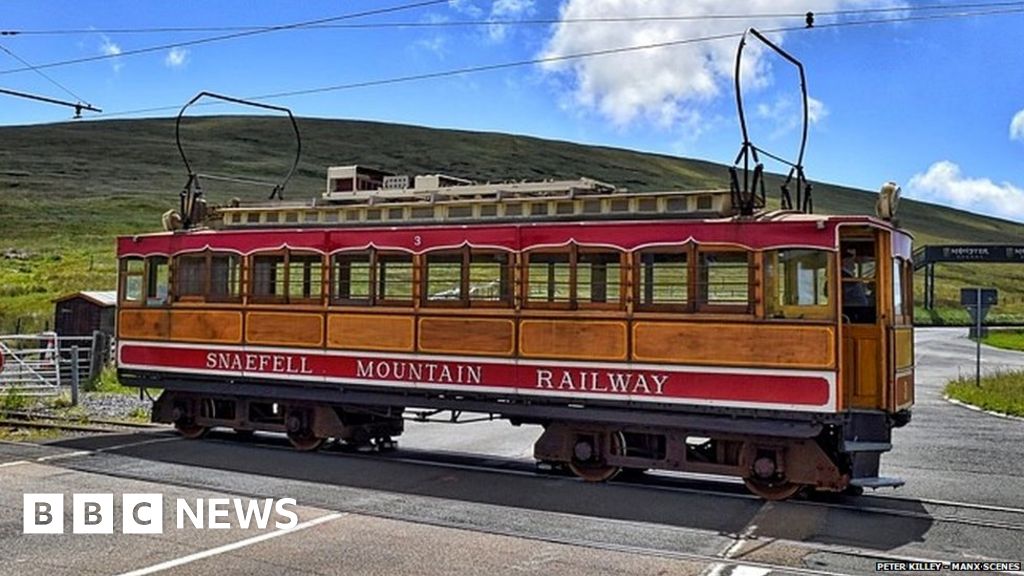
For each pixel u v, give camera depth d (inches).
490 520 370.6
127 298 603.5
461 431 655.1
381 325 505.7
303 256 536.7
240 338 553.9
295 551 319.9
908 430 663.8
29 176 3351.4
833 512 393.4
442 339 486.3
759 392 411.2
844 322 421.1
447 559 311.6
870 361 418.9
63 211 2800.2
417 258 495.8
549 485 446.0
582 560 312.7
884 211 431.5
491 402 473.7
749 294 415.5
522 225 466.9
